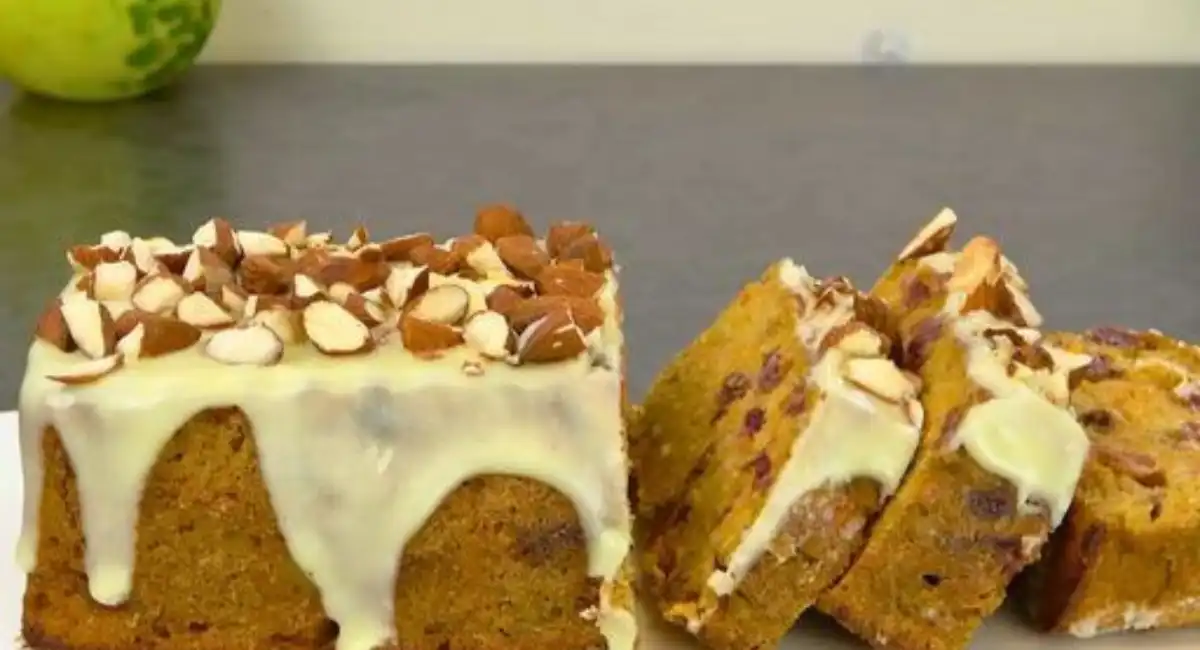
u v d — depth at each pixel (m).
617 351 0.51
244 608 0.51
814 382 0.51
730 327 0.56
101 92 0.87
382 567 0.50
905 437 0.50
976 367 0.51
